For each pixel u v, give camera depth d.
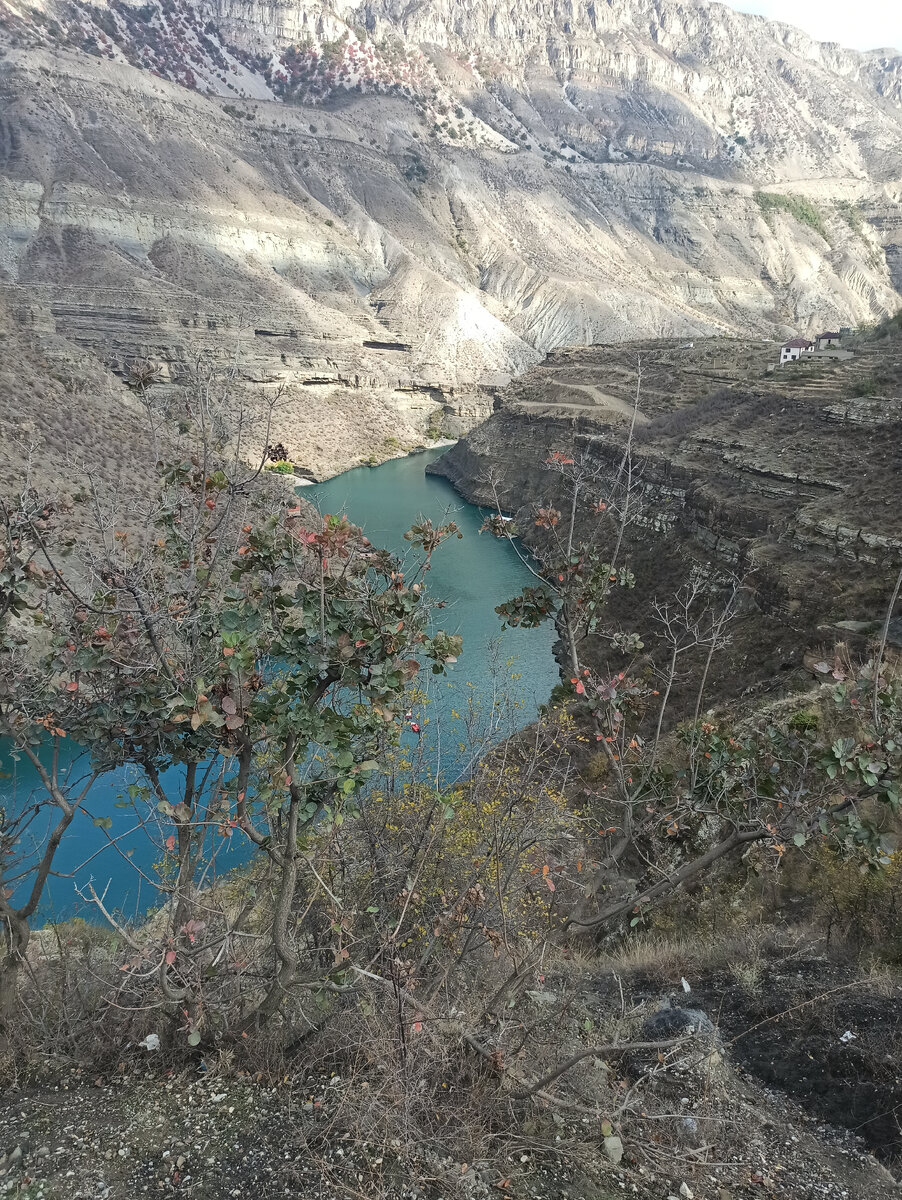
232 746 5.32
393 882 7.11
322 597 4.82
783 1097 5.78
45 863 6.16
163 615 5.61
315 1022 5.82
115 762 6.00
